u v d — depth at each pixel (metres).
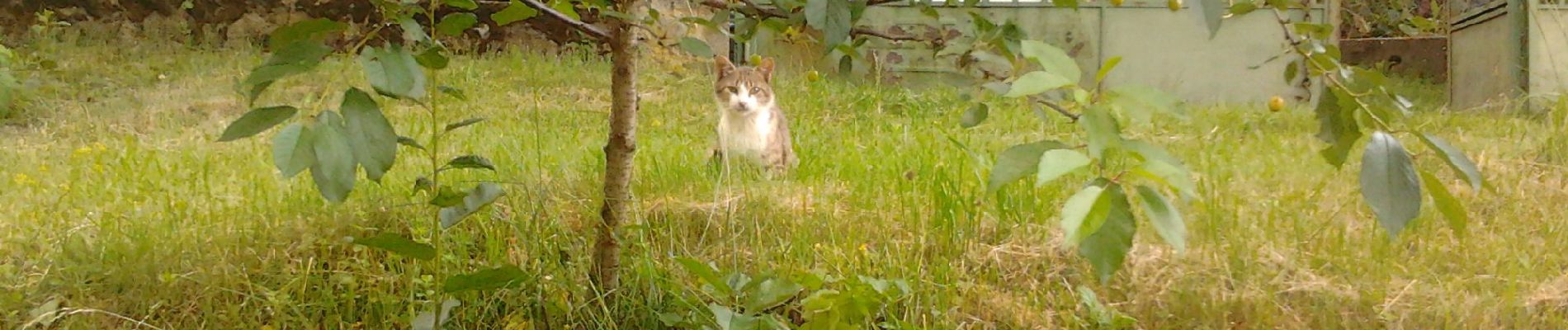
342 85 9.22
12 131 8.60
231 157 6.56
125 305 4.39
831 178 6.12
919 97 10.16
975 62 3.04
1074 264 4.70
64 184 5.80
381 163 2.12
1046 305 4.49
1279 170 6.45
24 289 4.41
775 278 3.65
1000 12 11.73
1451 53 11.30
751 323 3.50
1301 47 2.25
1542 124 8.22
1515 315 4.30
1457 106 11.09
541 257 4.64
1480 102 10.38
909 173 5.12
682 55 10.88
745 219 5.05
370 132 2.13
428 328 3.77
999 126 8.54
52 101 9.26
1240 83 11.63
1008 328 4.38
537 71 10.74
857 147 7.16
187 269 4.54
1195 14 1.67
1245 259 4.70
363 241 3.14
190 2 11.62
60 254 4.62
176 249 4.66
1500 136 7.89
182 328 4.34
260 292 4.44
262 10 11.82
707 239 4.98
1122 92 1.86
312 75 9.53
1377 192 1.80
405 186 5.33
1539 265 4.75
